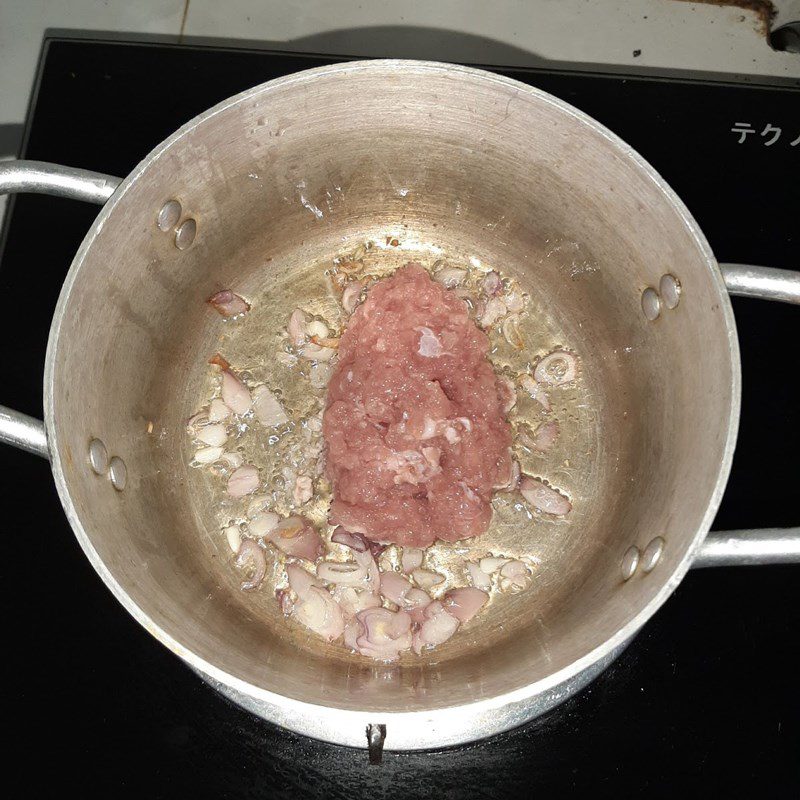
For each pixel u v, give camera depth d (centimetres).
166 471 92
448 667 84
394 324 88
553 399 97
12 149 113
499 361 98
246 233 94
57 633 84
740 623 86
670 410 83
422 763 81
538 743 82
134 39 114
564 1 115
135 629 85
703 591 87
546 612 88
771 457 91
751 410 93
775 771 81
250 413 96
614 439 95
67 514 67
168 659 84
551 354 98
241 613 87
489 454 88
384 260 101
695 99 102
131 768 80
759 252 97
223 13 115
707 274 73
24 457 90
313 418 95
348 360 90
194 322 96
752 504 90
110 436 82
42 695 82
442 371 88
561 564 91
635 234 82
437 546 92
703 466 72
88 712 82
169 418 94
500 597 90
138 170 74
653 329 86
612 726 82
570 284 97
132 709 82
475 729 82
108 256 77
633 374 92
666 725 82
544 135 81
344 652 87
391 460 85
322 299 100
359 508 87
